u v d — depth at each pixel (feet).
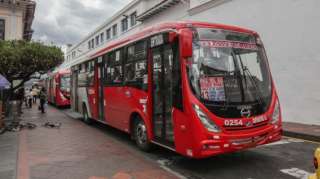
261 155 24.95
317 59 37.88
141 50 26.55
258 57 22.66
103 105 37.24
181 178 19.49
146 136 26.18
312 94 38.78
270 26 44.32
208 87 19.57
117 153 26.32
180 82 20.29
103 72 37.24
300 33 39.88
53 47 66.49
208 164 22.72
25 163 22.79
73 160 23.86
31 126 41.75
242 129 19.75
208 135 18.76
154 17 82.38
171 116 21.68
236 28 22.30
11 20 85.76
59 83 80.23
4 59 56.90
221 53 20.95
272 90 22.27
